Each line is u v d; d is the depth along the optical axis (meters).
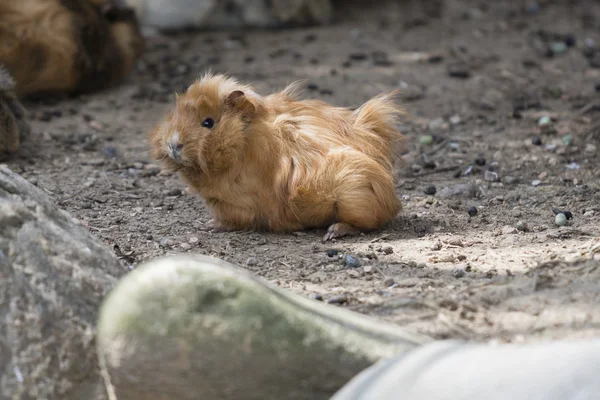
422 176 17.69
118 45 24.78
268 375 7.88
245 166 13.62
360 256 12.98
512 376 6.79
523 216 15.00
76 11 23.48
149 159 18.84
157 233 14.28
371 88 24.05
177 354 7.80
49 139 20.06
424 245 13.45
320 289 11.66
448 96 23.45
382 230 14.34
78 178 17.42
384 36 29.61
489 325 10.20
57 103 23.42
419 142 19.91
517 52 27.67
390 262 12.71
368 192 13.73
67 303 9.02
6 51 22.00
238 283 8.02
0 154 18.38
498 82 24.69
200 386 7.89
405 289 11.52
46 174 17.62
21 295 8.75
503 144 19.61
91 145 19.77
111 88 24.88
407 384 7.02
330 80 24.75
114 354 7.92
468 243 13.55
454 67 26.06
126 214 15.34
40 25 22.52
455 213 15.23
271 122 13.80
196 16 30.33
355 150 13.84
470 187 16.33
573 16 32.25
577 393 6.52
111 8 25.06
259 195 13.82
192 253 13.27
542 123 20.84
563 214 14.54
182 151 13.24
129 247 13.55
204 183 13.84
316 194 13.64
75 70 23.25
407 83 24.53
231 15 30.69
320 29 30.80
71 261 9.43
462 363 7.09
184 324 7.80
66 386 8.60
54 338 8.71
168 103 23.45
